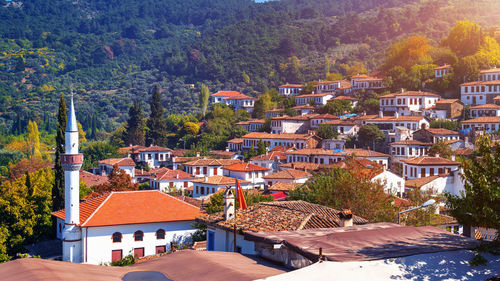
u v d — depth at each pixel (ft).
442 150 342.64
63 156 192.03
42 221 253.03
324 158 388.16
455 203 81.15
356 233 84.38
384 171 252.21
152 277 68.69
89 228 192.34
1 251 232.73
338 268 66.74
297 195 180.96
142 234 200.23
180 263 75.51
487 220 75.87
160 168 491.31
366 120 465.88
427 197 178.60
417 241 81.41
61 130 267.18
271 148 476.95
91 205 208.74
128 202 209.56
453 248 77.05
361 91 599.57
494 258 74.79
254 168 357.20
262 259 86.74
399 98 496.64
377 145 430.20
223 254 85.51
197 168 401.29
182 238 206.39
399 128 408.46
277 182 320.09
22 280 61.41
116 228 196.54
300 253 75.77
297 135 469.57
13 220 250.16
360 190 154.10
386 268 68.90
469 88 497.05
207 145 572.92
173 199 217.97
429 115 478.18
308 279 63.41
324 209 128.26
